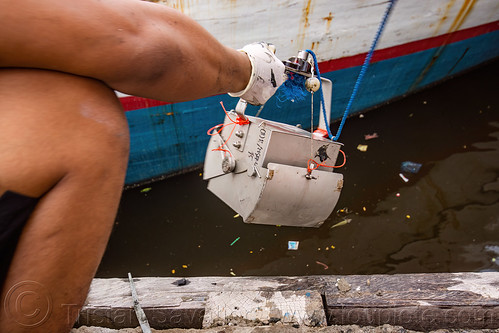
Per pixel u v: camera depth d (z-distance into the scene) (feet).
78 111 1.93
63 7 1.78
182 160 13.80
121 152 2.10
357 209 12.62
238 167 5.57
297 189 5.10
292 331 4.61
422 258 10.96
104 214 2.09
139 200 13.66
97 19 1.86
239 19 10.42
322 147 5.34
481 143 14.79
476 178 13.32
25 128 1.79
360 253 11.30
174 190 13.98
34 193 1.86
